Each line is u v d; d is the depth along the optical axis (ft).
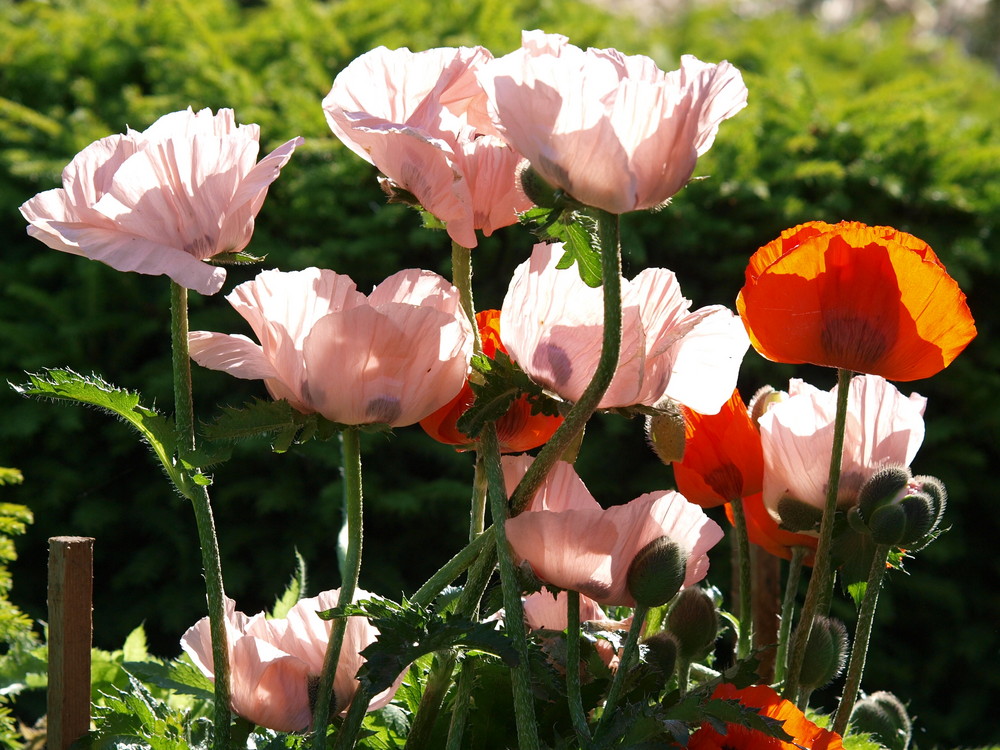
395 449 17.58
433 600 6.99
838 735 6.84
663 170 6.51
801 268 6.76
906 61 33.40
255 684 6.84
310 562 17.74
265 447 17.22
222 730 6.77
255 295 6.70
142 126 19.16
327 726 6.91
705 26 29.19
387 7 21.93
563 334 6.68
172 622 17.46
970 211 17.94
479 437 6.77
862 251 6.73
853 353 6.80
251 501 18.07
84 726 7.09
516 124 6.47
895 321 6.75
